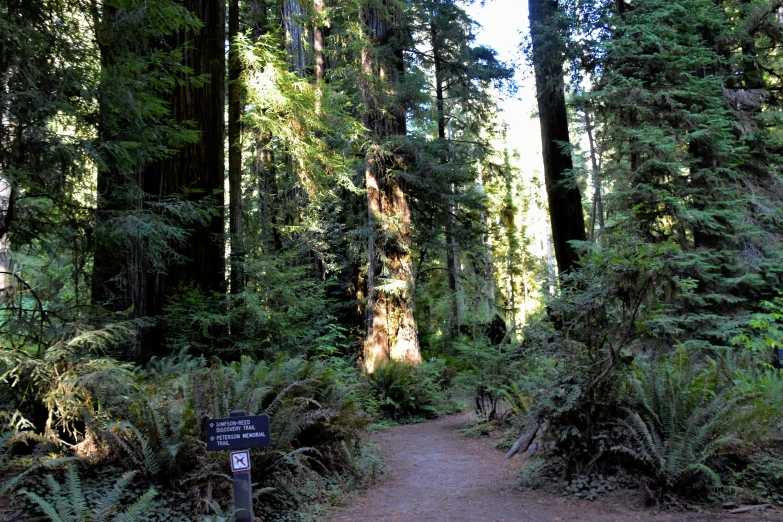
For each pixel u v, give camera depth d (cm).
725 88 1290
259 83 1102
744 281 1158
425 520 514
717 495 505
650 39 1174
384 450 905
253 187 1512
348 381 1091
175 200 839
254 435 426
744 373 699
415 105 1603
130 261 761
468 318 2111
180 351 828
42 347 510
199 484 486
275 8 1683
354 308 1744
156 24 676
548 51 1470
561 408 549
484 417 1065
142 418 496
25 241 541
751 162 1304
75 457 458
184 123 918
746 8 1302
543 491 573
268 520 498
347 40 1462
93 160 550
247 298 975
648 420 538
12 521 406
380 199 1523
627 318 550
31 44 488
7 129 480
